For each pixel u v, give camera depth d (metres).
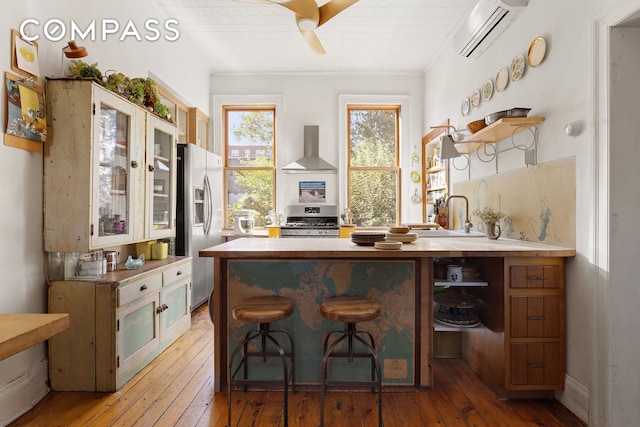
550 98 2.37
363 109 5.31
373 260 2.33
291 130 5.23
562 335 2.15
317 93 5.23
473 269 2.43
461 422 1.97
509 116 2.49
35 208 2.14
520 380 2.15
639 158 1.87
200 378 2.44
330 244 2.57
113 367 2.23
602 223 1.91
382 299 2.33
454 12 3.68
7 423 1.92
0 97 1.91
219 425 1.93
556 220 2.31
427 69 5.06
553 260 2.15
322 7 2.37
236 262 2.34
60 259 2.29
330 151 5.23
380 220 5.29
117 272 2.52
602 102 1.91
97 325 2.23
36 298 2.16
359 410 2.09
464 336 2.79
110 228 2.41
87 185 2.16
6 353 1.08
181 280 3.15
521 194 2.73
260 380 2.21
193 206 3.85
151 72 3.51
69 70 2.38
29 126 2.04
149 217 2.84
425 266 2.31
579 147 2.09
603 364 1.89
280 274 2.34
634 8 1.70
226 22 3.87
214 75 5.24
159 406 2.10
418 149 5.24
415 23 3.88
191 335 3.21
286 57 4.75
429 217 4.98
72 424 1.92
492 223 2.82
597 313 1.93
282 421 1.97
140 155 2.69
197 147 3.96
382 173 5.30
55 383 2.25
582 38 2.06
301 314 2.34
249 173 5.30
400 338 2.33
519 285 2.15
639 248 1.87
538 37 2.49
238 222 5.02
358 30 4.04
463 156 3.85
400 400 2.20
